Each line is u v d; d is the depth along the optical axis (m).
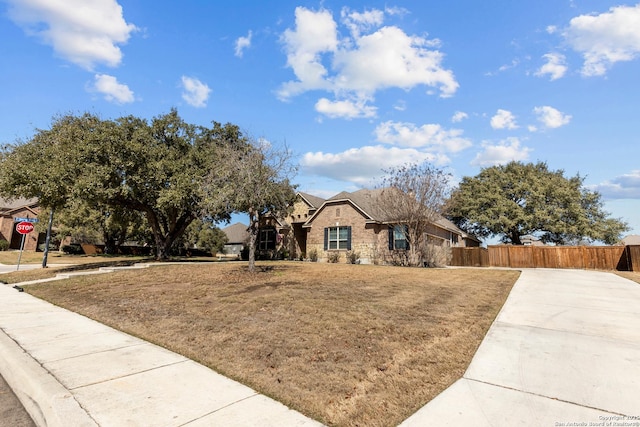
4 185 15.52
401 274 13.91
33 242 39.28
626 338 5.85
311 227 26.03
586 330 6.34
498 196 37.03
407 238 20.33
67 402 3.46
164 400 3.56
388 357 4.84
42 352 5.16
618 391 3.87
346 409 3.44
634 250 19.33
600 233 34.50
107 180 17.27
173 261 22.42
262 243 29.38
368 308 7.53
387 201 20.33
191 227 42.00
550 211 35.59
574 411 3.42
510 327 6.52
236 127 23.39
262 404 3.51
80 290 11.16
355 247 23.45
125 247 39.72
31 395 3.89
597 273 17.31
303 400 3.61
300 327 6.18
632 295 10.14
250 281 11.59
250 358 4.84
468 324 6.59
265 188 13.30
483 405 3.54
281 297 8.66
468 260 24.56
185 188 18.92
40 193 16.03
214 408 3.40
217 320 6.84
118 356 5.00
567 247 22.19
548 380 4.17
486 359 4.86
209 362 4.72
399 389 3.91
